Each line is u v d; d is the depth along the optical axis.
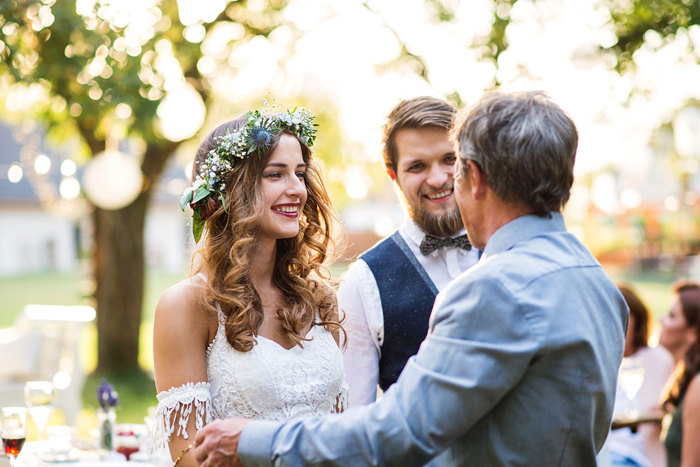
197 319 1.98
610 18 6.54
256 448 1.55
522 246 1.55
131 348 8.39
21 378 6.06
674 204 21.25
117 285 8.31
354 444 1.48
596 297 1.55
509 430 1.48
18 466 2.51
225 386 1.96
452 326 1.47
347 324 2.34
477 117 1.58
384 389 2.36
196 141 8.24
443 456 1.58
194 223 2.09
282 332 2.12
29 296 18.41
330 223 2.27
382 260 2.40
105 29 5.89
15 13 5.57
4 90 7.55
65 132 8.41
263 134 2.03
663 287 17.41
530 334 1.43
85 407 6.68
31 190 28.12
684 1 6.35
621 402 3.49
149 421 2.87
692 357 3.19
